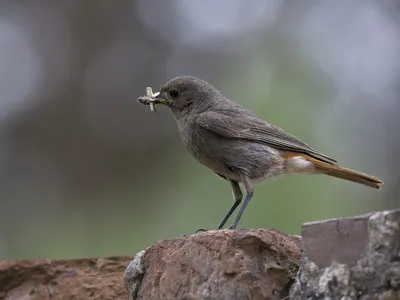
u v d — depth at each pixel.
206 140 8.59
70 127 19.12
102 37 19.58
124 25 19.48
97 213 18.03
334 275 5.39
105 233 16.33
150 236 15.34
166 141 17.94
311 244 5.60
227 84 16.59
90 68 19.42
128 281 6.94
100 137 18.75
